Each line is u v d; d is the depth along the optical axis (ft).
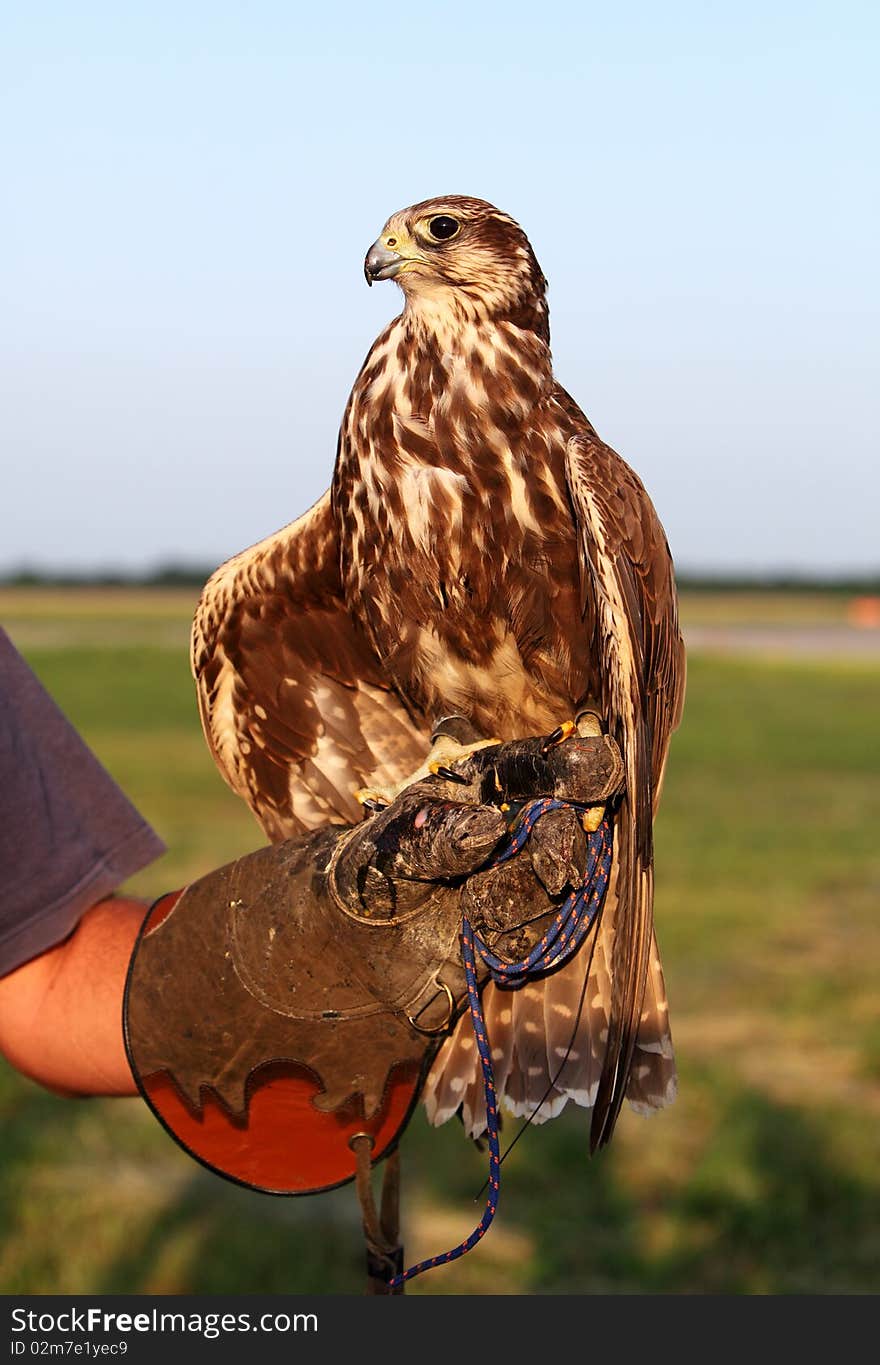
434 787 6.07
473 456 9.73
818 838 40.96
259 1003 5.93
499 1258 14.83
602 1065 7.95
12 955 6.01
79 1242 14.78
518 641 9.84
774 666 137.69
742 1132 17.37
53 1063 6.13
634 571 8.82
